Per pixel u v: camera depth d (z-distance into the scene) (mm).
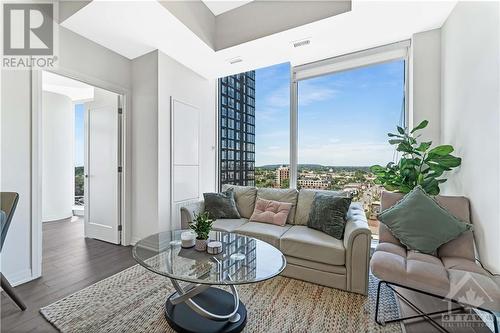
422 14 2406
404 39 2881
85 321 1678
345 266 2104
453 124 2326
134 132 3336
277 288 2141
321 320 1719
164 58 3242
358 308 1860
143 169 3260
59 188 4797
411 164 2395
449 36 2420
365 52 3127
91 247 3191
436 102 2662
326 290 2117
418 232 1938
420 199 2053
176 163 3436
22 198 2244
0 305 1853
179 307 1777
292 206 3049
